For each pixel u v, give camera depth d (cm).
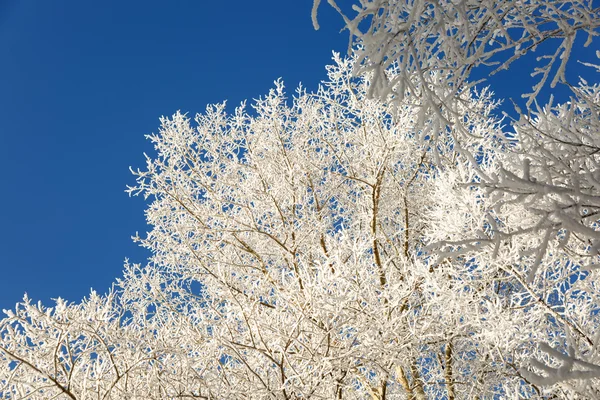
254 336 474
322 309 448
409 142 655
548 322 480
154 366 449
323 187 783
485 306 482
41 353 405
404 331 503
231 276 648
